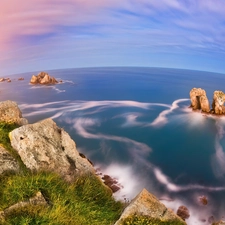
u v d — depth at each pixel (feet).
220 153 104.47
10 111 40.63
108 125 140.15
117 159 94.07
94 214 28.27
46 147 34.27
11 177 27.30
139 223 26.45
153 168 88.12
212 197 69.72
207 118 146.20
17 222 22.15
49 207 24.98
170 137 121.80
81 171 35.40
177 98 226.58
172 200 67.36
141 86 321.52
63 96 238.27
